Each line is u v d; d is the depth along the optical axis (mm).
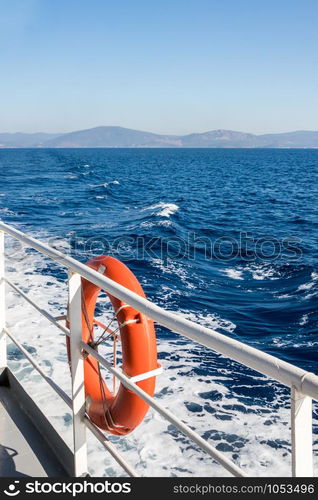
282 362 1038
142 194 34531
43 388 3918
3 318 3164
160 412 1459
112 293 1656
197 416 4164
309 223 21875
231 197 33844
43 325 5656
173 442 3453
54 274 9016
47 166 75625
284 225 21234
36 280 8594
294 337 7520
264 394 4730
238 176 58781
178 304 8977
